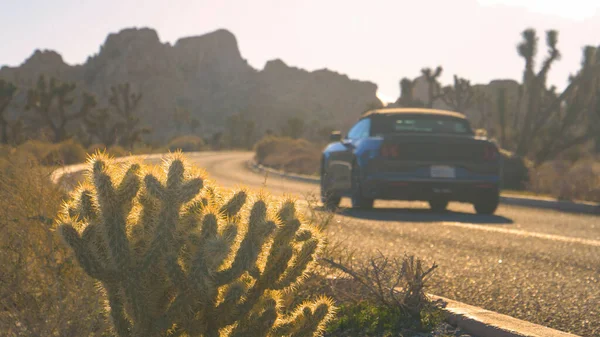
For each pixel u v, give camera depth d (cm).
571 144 2969
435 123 1284
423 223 1066
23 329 372
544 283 619
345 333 450
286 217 337
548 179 1956
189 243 308
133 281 303
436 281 619
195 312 318
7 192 525
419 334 442
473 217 1195
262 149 5166
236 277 305
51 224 435
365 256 724
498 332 429
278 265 327
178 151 315
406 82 5331
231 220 319
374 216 1168
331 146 1478
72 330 364
